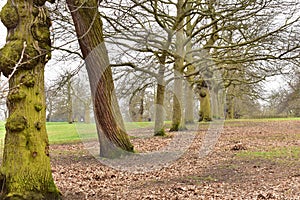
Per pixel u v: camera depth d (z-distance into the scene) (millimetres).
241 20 13852
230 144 12750
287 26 13336
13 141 4492
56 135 19516
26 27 4516
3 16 4527
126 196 5559
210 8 13438
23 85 4508
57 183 6582
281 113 38562
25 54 4402
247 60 14867
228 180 6781
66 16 11047
